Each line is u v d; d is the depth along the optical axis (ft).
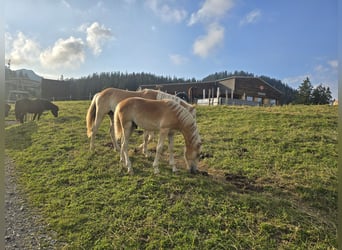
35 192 15.33
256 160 19.29
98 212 12.87
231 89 98.68
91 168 18.16
